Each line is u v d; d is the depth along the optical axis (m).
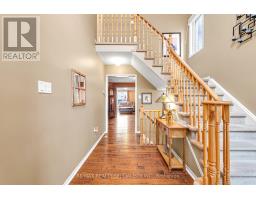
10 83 1.30
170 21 5.91
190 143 2.60
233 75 3.38
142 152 3.78
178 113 3.07
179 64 3.21
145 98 6.22
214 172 1.70
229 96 3.40
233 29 3.33
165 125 2.96
